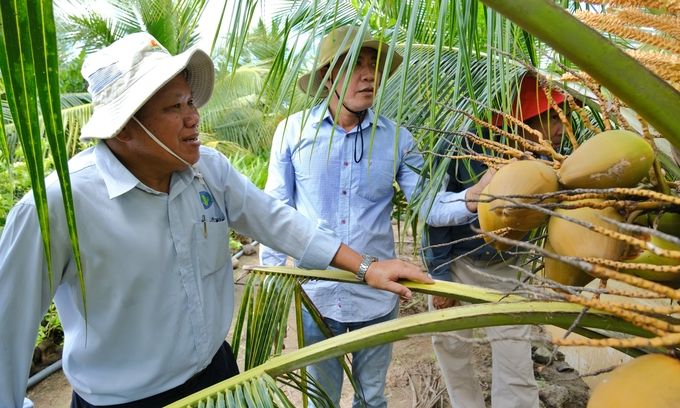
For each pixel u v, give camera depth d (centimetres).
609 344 60
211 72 143
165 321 138
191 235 140
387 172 206
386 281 137
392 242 221
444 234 218
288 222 156
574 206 76
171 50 613
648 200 76
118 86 120
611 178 76
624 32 84
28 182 356
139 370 137
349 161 206
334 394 228
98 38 741
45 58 56
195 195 143
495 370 245
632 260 77
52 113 59
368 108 202
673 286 80
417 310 435
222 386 101
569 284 83
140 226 131
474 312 91
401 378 338
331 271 145
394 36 93
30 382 364
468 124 146
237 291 462
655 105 66
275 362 105
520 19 66
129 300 132
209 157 152
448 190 205
